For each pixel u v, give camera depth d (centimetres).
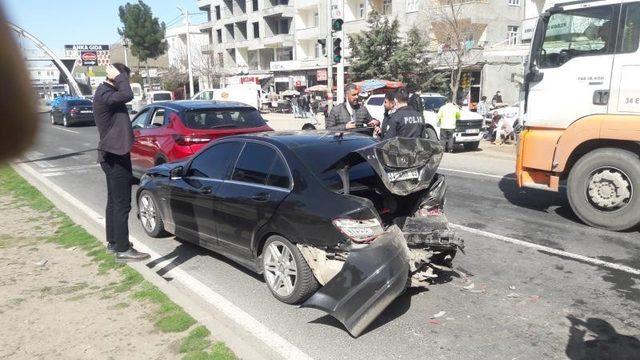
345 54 3866
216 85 5784
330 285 377
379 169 419
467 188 932
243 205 475
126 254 529
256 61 5756
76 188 984
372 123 823
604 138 637
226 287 482
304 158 451
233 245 502
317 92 3969
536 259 540
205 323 388
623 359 343
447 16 2761
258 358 337
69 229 671
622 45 612
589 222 662
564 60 658
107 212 550
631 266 516
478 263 530
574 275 494
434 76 2903
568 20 650
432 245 452
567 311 416
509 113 1706
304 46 5056
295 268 429
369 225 390
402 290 378
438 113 1487
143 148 904
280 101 4112
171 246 613
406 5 3559
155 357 345
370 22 3136
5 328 398
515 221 695
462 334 381
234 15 6016
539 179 711
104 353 354
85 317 411
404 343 368
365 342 371
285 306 438
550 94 675
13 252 589
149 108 956
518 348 359
